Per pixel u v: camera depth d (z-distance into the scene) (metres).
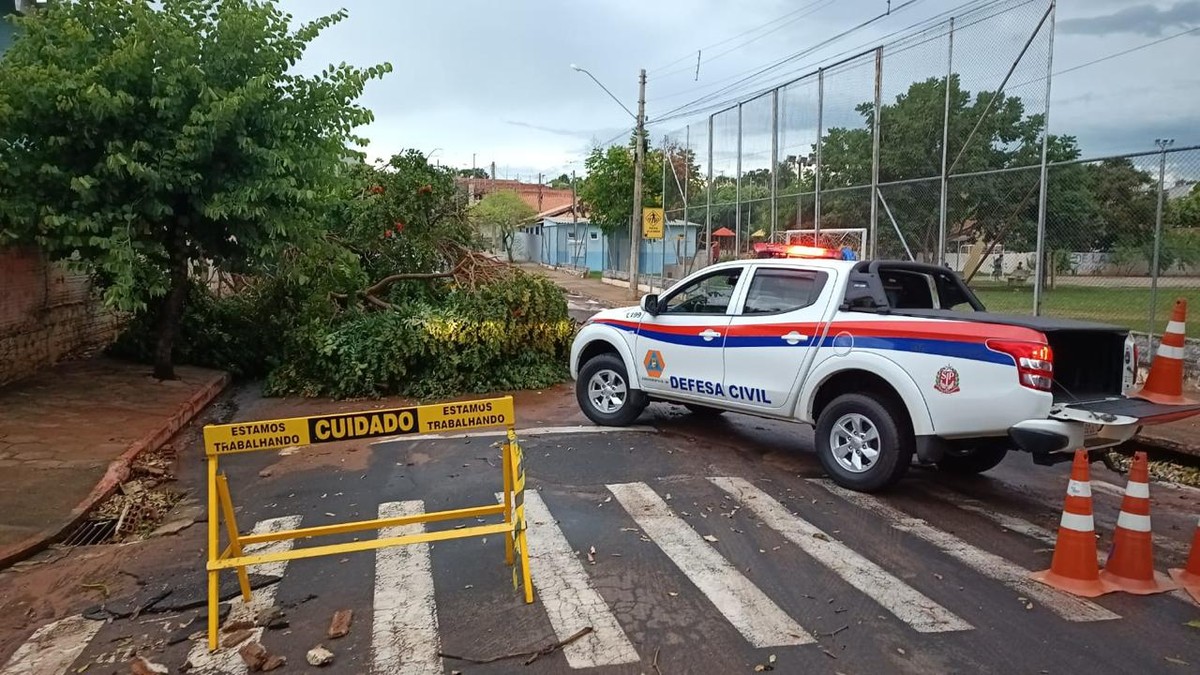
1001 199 11.52
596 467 7.24
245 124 9.57
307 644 4.04
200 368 12.16
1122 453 8.20
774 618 4.29
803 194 16.41
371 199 12.11
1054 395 5.74
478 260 13.42
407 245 13.38
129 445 7.73
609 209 35.84
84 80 8.55
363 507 6.24
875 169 13.96
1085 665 3.82
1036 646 4.00
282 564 5.09
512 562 4.96
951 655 3.91
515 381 11.48
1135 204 10.09
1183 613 4.39
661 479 6.89
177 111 9.16
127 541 5.71
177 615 4.44
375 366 10.85
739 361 7.48
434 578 4.83
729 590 4.64
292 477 7.12
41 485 6.52
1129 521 4.79
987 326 5.78
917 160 13.09
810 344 6.86
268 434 4.24
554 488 6.62
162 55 9.11
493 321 11.24
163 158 8.98
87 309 12.70
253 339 12.66
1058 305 10.80
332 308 11.81
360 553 5.25
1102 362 6.07
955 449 6.20
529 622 4.24
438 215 13.88
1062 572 4.78
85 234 8.98
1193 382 9.92
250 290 13.03
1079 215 10.56
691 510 6.08
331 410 10.21
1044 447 5.38
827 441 6.75
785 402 7.10
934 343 5.99
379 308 12.95
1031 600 4.54
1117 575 4.79
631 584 4.72
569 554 5.19
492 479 6.91
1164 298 10.06
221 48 9.59
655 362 8.36
